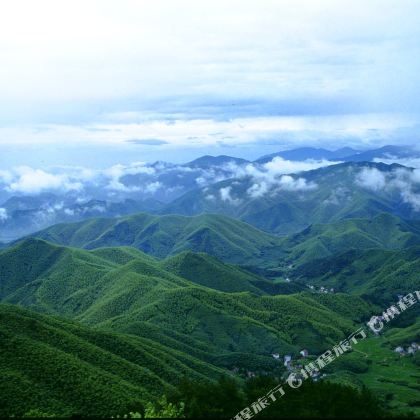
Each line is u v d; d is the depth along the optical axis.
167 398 143.88
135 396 188.88
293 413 126.62
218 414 129.00
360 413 124.62
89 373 194.88
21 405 165.75
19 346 197.62
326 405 128.75
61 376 187.25
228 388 142.62
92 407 174.12
